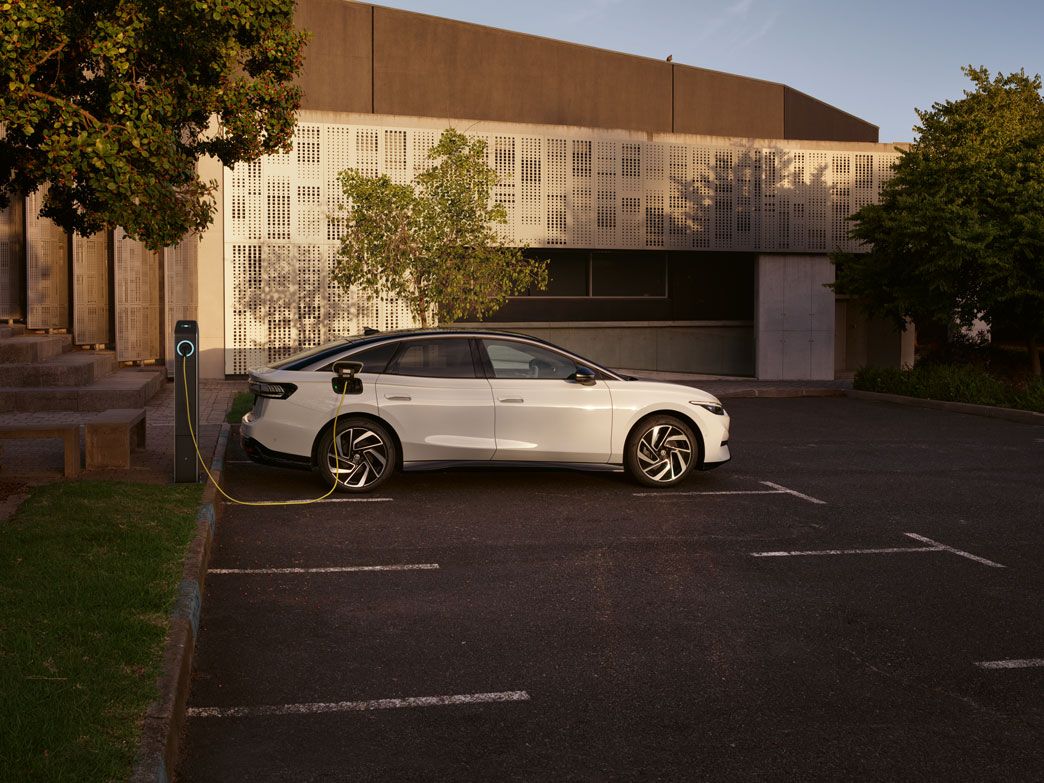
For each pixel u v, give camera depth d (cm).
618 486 1024
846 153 2653
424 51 2600
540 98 2744
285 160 2164
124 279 1980
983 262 1986
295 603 610
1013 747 420
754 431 1569
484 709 454
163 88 801
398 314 2250
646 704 462
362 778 385
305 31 864
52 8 706
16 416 1432
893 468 1182
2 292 1992
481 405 961
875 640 556
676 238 2511
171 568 598
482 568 699
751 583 670
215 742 414
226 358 2153
